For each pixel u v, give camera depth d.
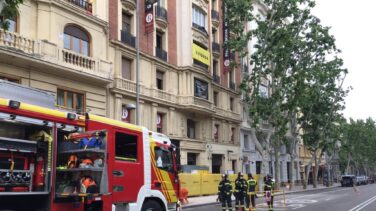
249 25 52.91
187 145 36.78
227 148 44.84
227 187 19.66
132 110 30.67
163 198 11.73
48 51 22.50
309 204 24.67
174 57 36.62
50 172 8.56
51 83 23.14
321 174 82.12
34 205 8.35
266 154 37.19
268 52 36.62
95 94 26.44
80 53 25.11
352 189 49.75
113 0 29.47
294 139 50.53
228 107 46.06
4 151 7.87
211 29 43.47
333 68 51.56
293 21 37.53
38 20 22.80
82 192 9.12
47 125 8.63
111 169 9.86
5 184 7.81
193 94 36.88
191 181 32.12
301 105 41.44
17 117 8.09
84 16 25.45
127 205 10.30
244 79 37.91
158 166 11.73
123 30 30.62
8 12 10.27
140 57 31.73
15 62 21.06
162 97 33.97
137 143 10.93
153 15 32.22
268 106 37.12
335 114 55.66
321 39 40.12
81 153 9.35
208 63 40.88
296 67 40.22
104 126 9.95
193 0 39.47
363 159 95.06
